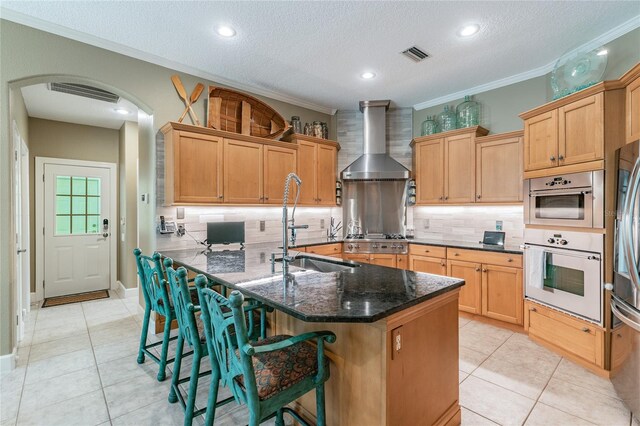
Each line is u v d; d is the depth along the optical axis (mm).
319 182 4359
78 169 4730
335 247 4238
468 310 3500
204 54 3105
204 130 3186
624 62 2639
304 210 4574
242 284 1690
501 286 3244
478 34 2771
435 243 3867
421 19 2545
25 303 3682
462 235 4164
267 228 4145
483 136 3734
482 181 3680
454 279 1792
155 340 2971
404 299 1396
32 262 4359
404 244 4148
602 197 2297
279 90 4035
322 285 1660
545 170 2752
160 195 3195
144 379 2281
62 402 2006
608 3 2348
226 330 1271
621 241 2016
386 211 4828
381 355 1331
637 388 1838
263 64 3320
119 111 4199
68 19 2521
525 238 2971
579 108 2471
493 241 3684
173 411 1920
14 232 2559
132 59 3039
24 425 1794
